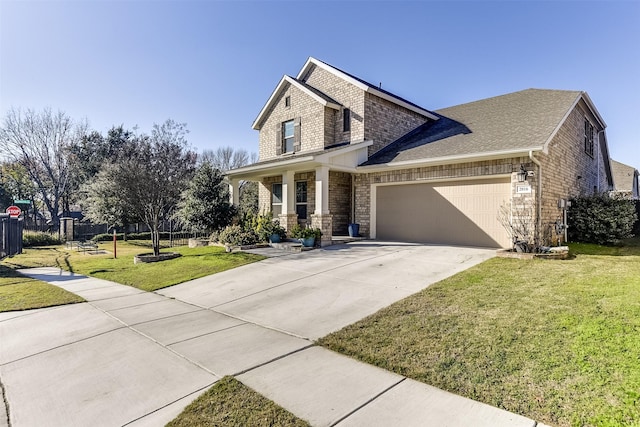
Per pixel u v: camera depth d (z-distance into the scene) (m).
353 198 15.05
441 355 3.90
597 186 17.23
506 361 3.65
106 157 31.33
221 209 16.33
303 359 4.09
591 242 12.01
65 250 18.95
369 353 4.10
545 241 10.20
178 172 19.33
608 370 3.31
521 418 2.77
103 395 3.46
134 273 10.27
